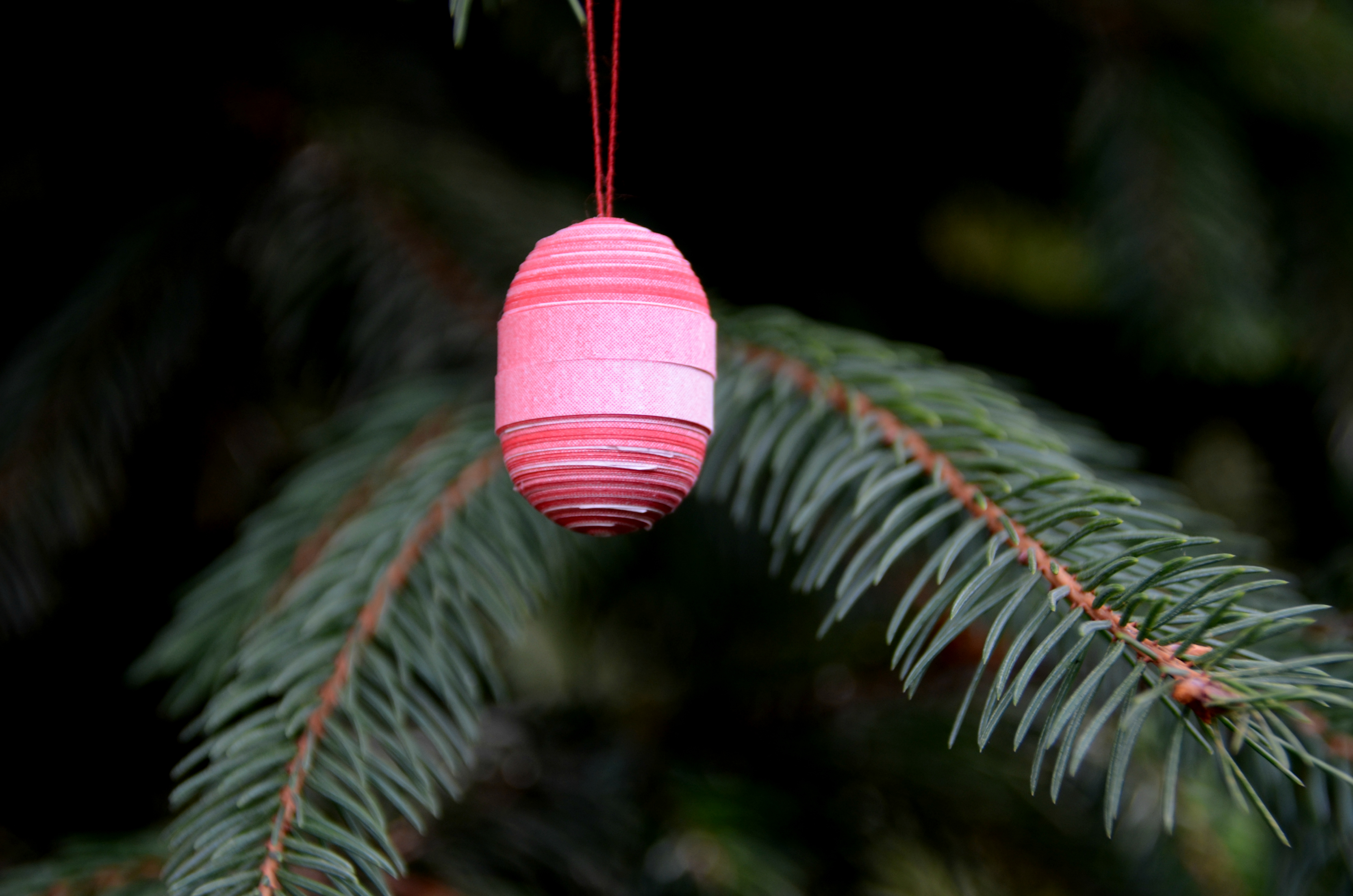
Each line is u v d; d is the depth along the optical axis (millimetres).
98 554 508
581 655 585
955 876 487
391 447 461
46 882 420
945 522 436
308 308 490
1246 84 537
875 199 615
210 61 500
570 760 503
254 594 440
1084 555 403
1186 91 528
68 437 481
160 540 514
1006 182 646
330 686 414
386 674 417
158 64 499
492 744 509
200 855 397
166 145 505
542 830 473
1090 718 490
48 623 503
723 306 465
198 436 518
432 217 487
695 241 555
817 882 482
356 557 431
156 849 429
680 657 558
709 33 518
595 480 408
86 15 492
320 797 440
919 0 528
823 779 502
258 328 518
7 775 496
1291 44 518
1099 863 491
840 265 604
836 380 438
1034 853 493
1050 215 681
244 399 526
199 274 500
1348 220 558
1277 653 434
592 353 407
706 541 518
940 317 655
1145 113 522
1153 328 516
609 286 408
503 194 493
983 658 389
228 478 519
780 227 583
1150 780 488
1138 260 514
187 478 517
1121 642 386
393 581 428
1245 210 519
